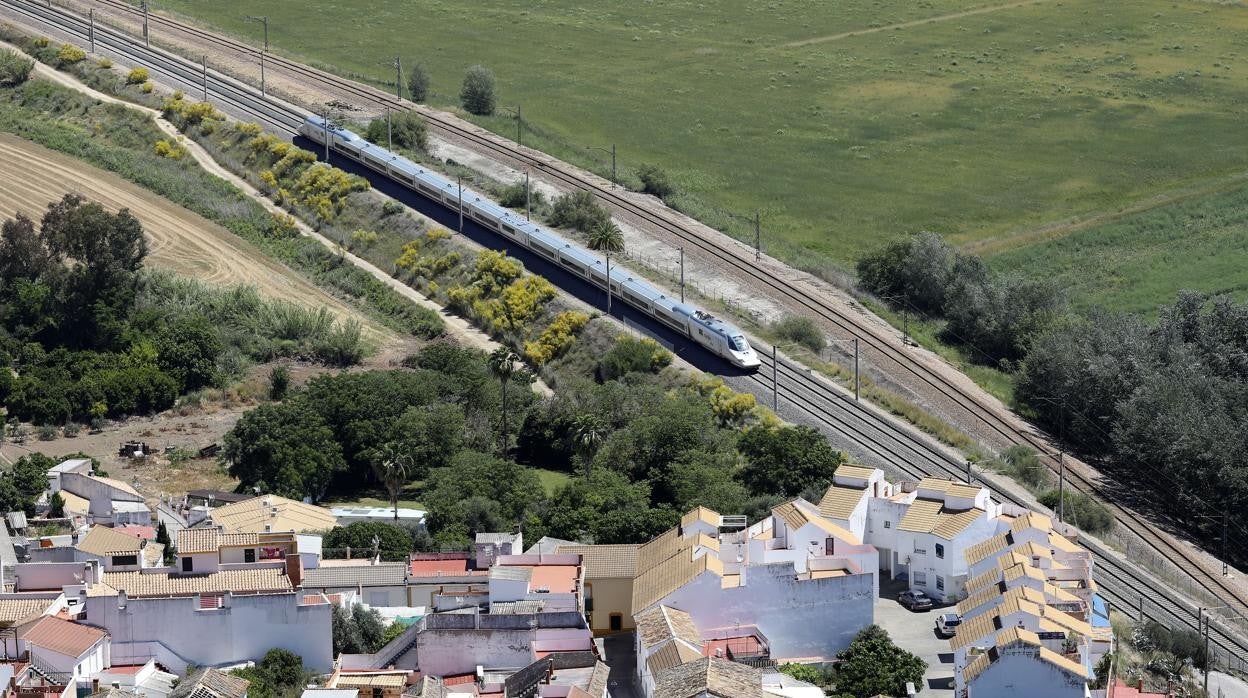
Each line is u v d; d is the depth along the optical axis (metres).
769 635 174.75
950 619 180.25
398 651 168.62
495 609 171.75
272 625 169.62
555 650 167.12
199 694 153.00
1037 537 188.38
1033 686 157.00
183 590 172.00
